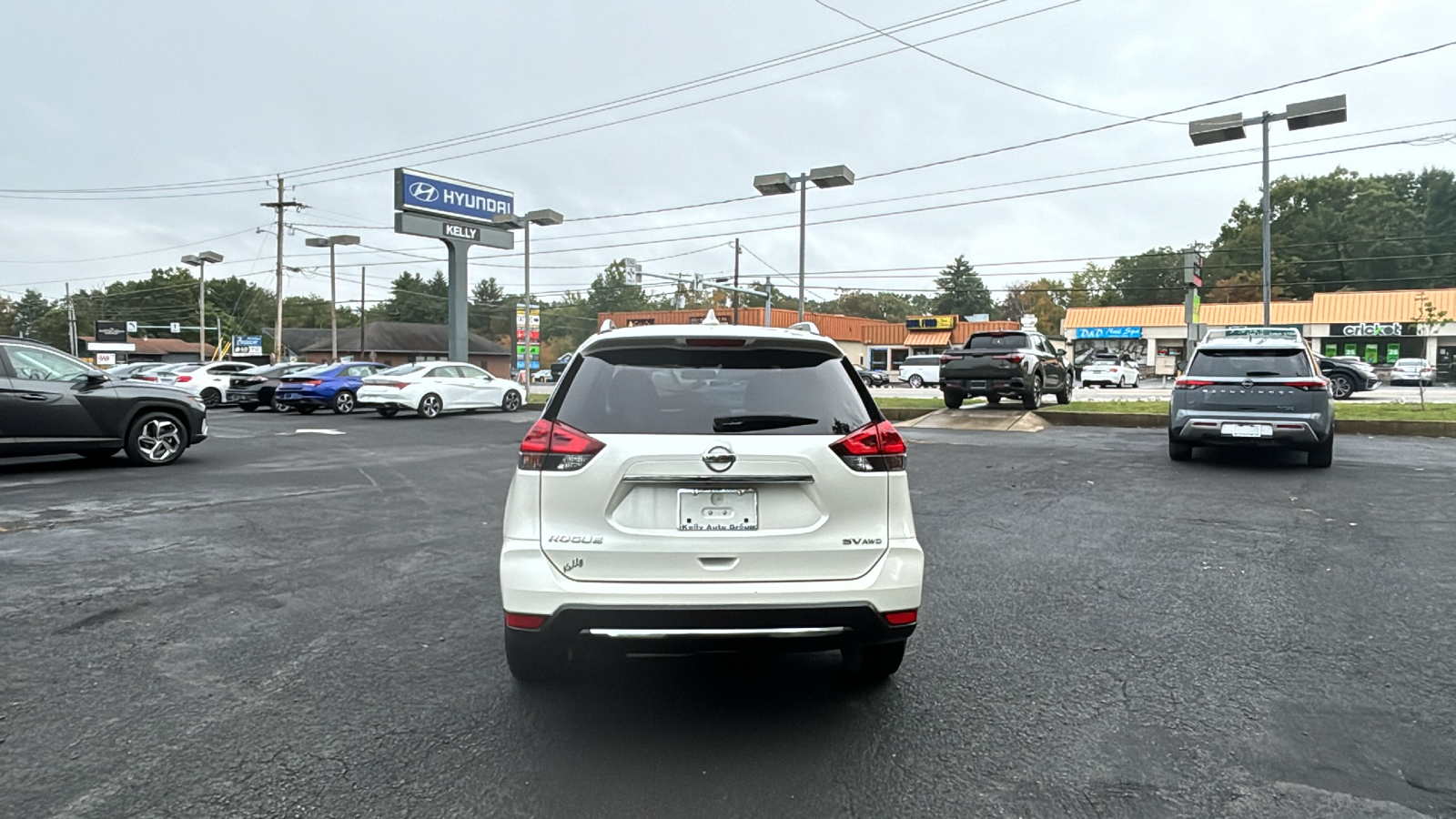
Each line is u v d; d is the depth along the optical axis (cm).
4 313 11100
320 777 299
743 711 355
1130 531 689
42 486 959
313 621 476
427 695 372
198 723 344
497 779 297
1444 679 380
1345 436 1400
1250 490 868
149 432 1150
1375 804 278
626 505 323
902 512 342
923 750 319
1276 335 1130
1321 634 441
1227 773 300
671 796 285
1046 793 287
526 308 2977
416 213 3181
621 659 420
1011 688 377
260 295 10288
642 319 5750
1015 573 563
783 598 317
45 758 313
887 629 331
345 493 921
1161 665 402
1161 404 1909
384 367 2625
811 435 331
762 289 5519
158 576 569
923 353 6134
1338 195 7056
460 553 638
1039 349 1939
